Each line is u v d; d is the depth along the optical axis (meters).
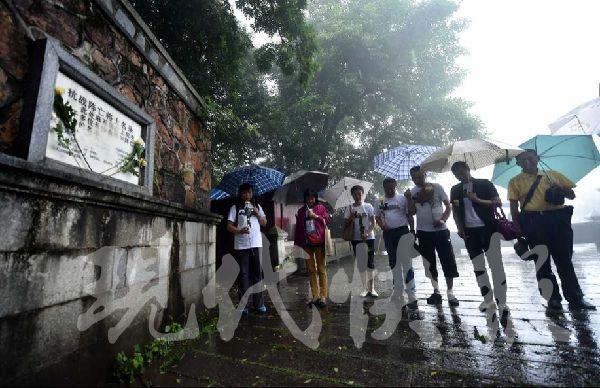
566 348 2.83
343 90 16.48
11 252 1.85
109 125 2.96
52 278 2.13
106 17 3.07
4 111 2.04
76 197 2.31
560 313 3.87
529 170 4.20
